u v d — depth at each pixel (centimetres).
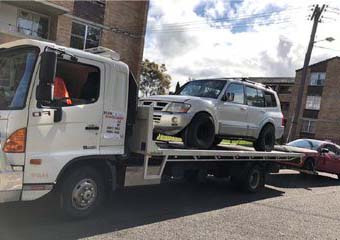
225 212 843
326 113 5491
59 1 2234
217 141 1061
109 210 759
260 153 1069
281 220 823
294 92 5803
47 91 573
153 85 5434
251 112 1084
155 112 902
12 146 572
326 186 1480
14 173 570
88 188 668
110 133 690
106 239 593
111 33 2547
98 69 670
